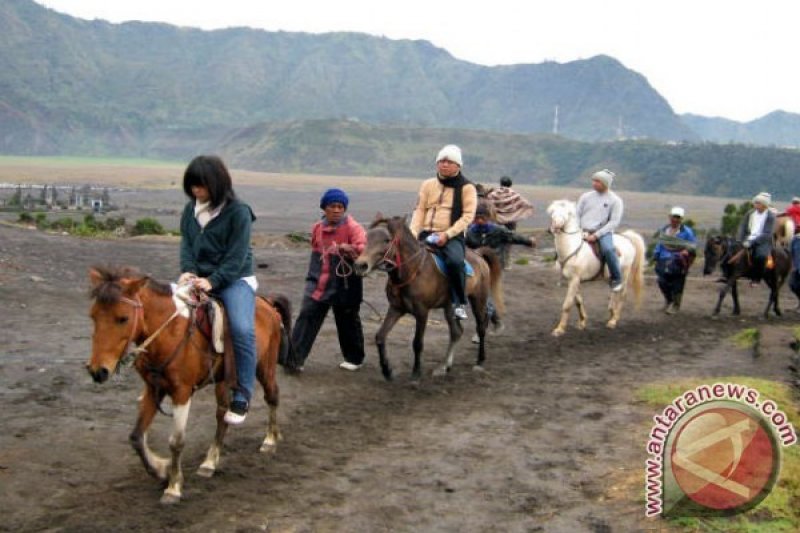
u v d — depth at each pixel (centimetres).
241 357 559
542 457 666
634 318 1476
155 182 15625
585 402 854
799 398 823
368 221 7044
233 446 660
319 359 996
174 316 511
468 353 1104
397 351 1076
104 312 467
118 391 789
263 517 527
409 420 771
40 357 884
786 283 2055
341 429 731
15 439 634
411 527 524
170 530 499
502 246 1327
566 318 1269
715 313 1538
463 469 635
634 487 582
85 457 608
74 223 2814
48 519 503
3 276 1366
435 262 903
